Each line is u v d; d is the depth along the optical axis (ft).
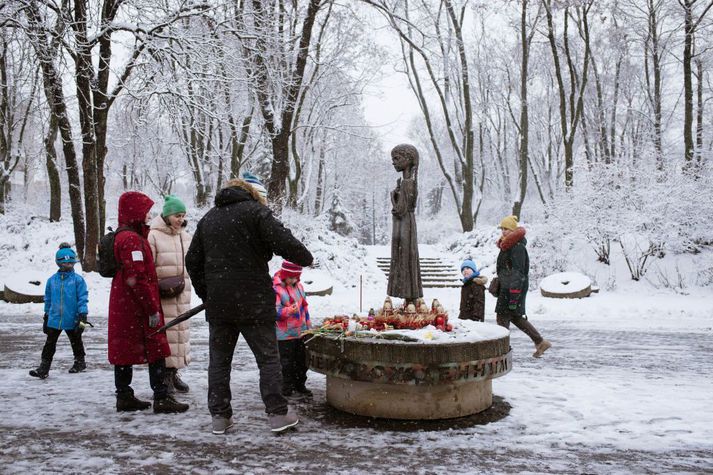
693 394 18.71
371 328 16.89
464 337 16.06
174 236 18.03
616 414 16.12
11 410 15.94
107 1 53.26
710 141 99.04
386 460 12.01
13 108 93.50
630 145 125.59
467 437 13.82
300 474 11.07
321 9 75.20
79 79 57.06
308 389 19.49
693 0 74.95
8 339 31.91
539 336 23.73
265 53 60.90
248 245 13.67
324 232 86.02
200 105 53.72
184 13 52.31
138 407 16.03
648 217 62.34
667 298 55.88
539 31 95.20
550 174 131.85
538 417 15.78
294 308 18.12
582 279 58.65
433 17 90.22
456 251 92.84
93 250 60.34
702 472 11.46
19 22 46.09
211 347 14.08
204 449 12.61
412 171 18.86
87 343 30.30
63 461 11.71
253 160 104.47
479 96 127.13
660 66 99.76
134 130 63.36
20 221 85.87
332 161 143.95
